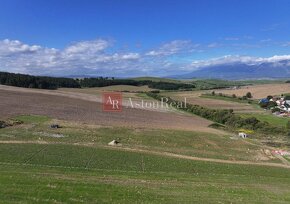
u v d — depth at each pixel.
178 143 73.06
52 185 26.55
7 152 49.88
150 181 35.44
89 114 104.81
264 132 99.88
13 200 21.80
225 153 67.56
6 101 112.44
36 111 98.62
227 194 31.52
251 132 98.12
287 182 44.38
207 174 47.06
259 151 72.00
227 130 99.81
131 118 104.75
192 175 44.75
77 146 59.66
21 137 63.66
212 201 27.88
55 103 122.00
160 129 88.69
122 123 93.12
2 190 23.52
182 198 27.73
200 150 68.44
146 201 25.48
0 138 61.00
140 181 34.62
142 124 94.62
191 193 30.22
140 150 61.94
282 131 98.50
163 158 56.69
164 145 70.00
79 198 24.08
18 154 49.31
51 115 94.88
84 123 87.38
